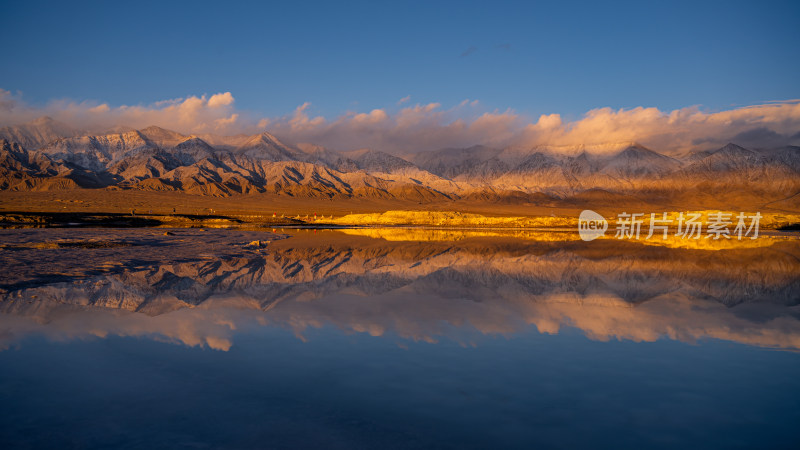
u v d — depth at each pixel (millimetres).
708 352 9289
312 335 10125
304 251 30531
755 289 17141
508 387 7305
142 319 11414
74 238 35906
